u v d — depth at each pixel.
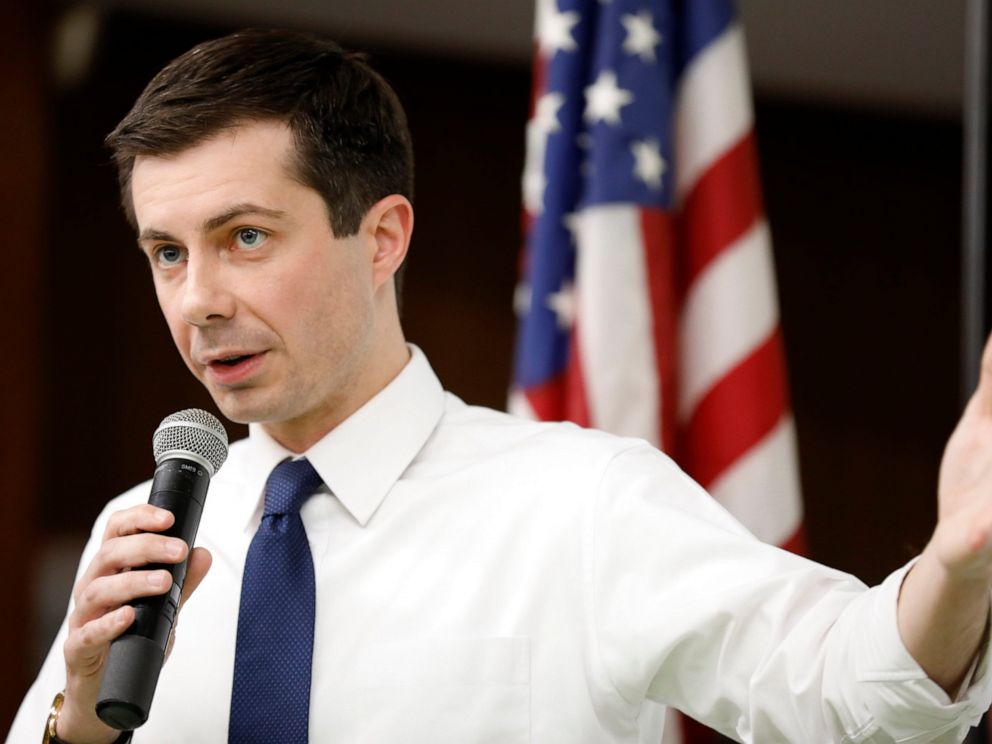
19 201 15.72
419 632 5.15
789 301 18.09
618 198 8.18
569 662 5.05
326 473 5.40
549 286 8.52
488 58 17.50
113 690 4.22
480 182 17.67
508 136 17.75
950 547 3.83
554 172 8.55
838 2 15.82
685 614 4.76
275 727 5.00
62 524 16.31
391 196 5.46
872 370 18.16
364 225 5.35
